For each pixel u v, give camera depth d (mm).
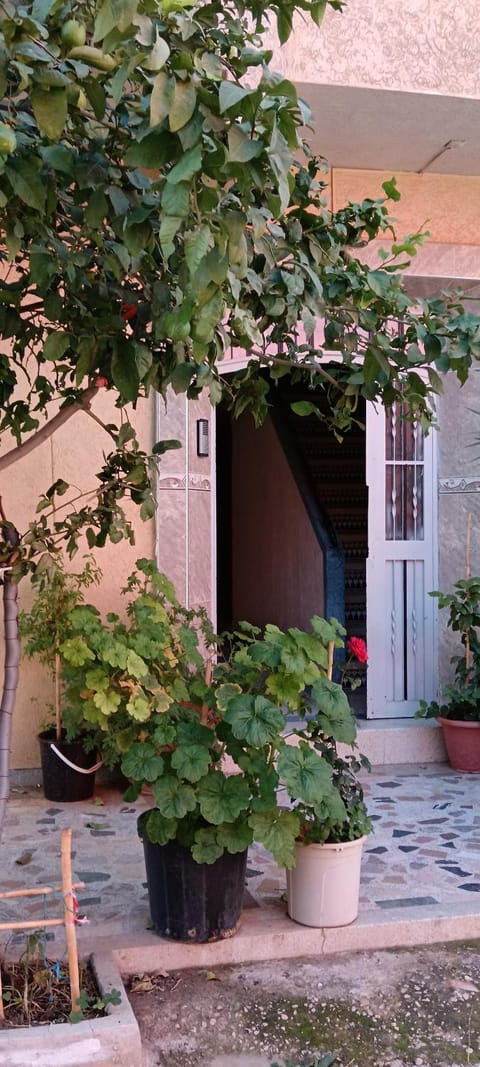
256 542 11664
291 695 3492
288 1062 3002
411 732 6570
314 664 3566
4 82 1780
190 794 3324
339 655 8156
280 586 10570
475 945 3838
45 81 1774
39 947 3291
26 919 3820
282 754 3305
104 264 2938
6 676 3055
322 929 3729
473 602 6312
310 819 3740
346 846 3691
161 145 1710
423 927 3834
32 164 2006
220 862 3533
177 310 2244
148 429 6090
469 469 6750
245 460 12164
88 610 3979
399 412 6777
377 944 3787
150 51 1588
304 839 3684
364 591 9086
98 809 5473
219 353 2482
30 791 5863
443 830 5086
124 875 4367
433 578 6871
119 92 1657
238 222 1760
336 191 6277
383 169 6312
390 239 6383
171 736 3414
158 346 2975
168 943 3566
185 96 1602
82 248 3100
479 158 6109
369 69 5113
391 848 4785
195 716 3736
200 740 3424
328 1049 3078
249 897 4109
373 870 4457
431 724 6664
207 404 6250
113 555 6062
